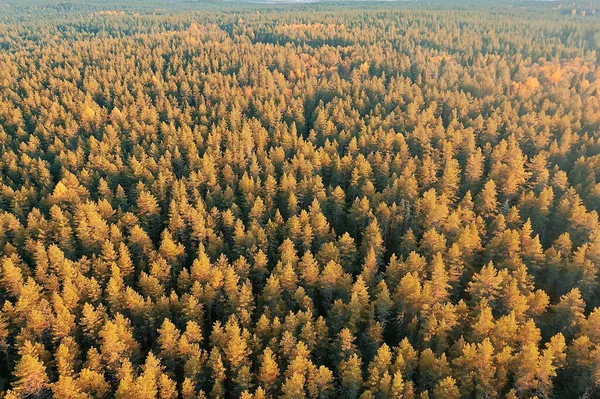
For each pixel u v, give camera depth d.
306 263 68.88
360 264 77.81
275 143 118.25
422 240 76.00
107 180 103.19
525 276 65.62
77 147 114.88
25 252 79.19
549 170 105.75
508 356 52.66
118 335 57.66
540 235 88.06
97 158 106.50
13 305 68.38
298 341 59.66
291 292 68.56
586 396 53.38
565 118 117.69
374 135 115.88
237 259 74.19
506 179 94.69
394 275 69.31
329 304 69.50
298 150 111.38
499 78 156.12
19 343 58.19
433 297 63.66
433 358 54.09
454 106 137.00
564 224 85.56
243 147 112.38
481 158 100.50
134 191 98.31
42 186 101.56
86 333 60.69
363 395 49.94
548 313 64.88
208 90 149.38
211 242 79.88
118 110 132.12
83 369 52.88
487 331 57.09
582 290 69.31
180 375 60.97
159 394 53.31
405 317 65.69
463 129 116.75
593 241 74.06
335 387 57.62
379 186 101.44
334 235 81.00
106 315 61.22
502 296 63.34
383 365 53.72
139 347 61.12
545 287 74.50
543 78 163.12
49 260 73.88
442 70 169.75
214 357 55.84
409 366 55.16
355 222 86.94
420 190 95.62
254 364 59.47
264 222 88.56
